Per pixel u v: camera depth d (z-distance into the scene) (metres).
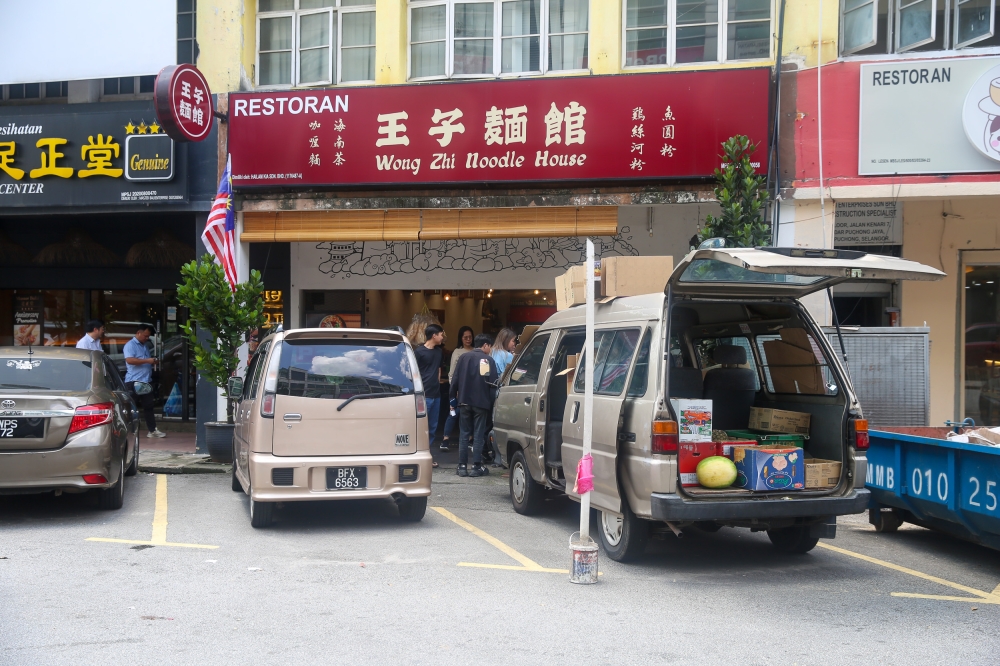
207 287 10.24
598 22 11.01
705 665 4.30
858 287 11.95
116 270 14.58
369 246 13.50
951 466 6.26
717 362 7.39
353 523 7.75
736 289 6.28
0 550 6.53
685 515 5.61
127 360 13.27
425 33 11.88
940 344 11.68
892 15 9.80
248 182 11.49
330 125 11.30
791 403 6.88
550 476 7.65
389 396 7.33
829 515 5.99
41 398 7.24
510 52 11.62
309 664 4.25
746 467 5.92
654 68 11.04
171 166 11.51
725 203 9.35
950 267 11.67
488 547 6.87
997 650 4.56
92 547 6.65
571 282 8.02
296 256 13.70
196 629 4.75
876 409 9.23
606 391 6.50
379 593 5.51
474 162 10.92
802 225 9.98
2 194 11.88
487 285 13.19
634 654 4.45
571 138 10.62
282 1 12.28
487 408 10.58
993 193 9.34
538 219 11.01
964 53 9.45
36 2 11.94
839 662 4.37
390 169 11.17
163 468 10.47
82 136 11.73
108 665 4.20
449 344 14.42
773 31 10.60
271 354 7.22
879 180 9.70
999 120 9.27
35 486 7.15
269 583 5.71
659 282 6.90
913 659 4.42
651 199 10.61
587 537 5.89
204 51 11.85
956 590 5.77
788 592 5.66
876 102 9.68
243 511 8.18
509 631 4.79
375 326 13.88
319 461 7.05
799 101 10.03
